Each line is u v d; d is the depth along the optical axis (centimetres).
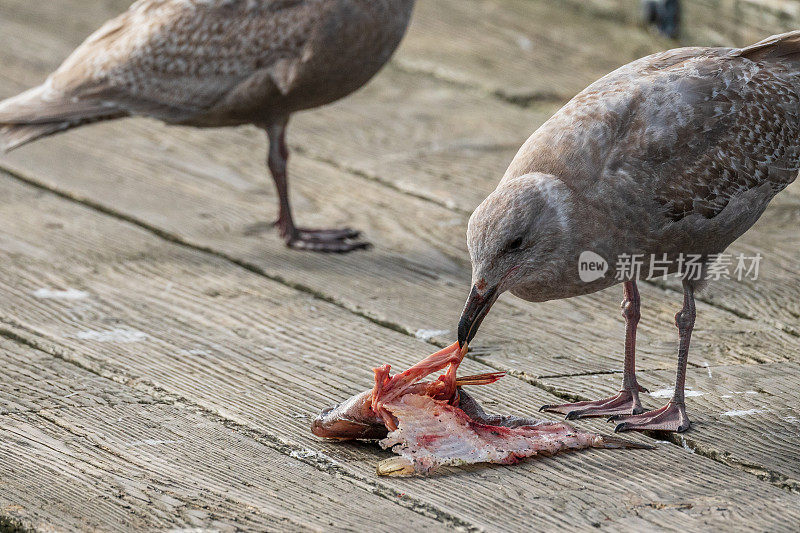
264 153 1048
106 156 1025
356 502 504
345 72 834
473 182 964
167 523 483
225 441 564
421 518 490
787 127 588
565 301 758
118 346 679
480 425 553
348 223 898
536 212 541
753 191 581
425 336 704
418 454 532
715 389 621
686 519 487
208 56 843
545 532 477
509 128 1079
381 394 547
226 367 655
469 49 1255
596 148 551
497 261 543
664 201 554
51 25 1331
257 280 797
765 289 761
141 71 855
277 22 825
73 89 866
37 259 815
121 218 902
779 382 629
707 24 1196
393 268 819
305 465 540
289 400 613
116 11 1384
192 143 1064
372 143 1048
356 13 813
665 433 572
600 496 508
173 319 724
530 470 533
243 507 498
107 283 780
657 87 566
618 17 1304
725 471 534
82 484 517
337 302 761
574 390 626
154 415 593
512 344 691
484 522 485
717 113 566
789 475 524
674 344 688
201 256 836
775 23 1121
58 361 659
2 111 865
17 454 545
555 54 1234
